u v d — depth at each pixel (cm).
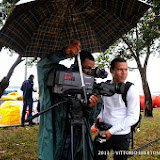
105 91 154
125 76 195
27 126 633
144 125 699
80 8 201
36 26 194
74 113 161
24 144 453
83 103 160
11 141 472
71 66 169
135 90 183
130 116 179
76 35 216
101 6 204
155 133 574
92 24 216
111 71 208
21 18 175
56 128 170
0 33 167
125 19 207
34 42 199
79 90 151
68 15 204
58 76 152
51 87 171
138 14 196
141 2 183
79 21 212
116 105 194
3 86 559
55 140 171
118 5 197
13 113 644
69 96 159
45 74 162
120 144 189
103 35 221
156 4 195
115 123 193
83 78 151
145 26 640
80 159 171
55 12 192
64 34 213
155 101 1243
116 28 214
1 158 365
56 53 156
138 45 795
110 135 182
